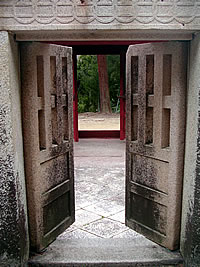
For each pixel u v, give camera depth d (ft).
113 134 24.90
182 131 6.79
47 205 7.48
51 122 7.45
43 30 5.85
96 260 6.81
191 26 5.83
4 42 5.71
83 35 6.33
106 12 5.80
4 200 6.17
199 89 5.96
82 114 44.73
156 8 5.80
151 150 7.45
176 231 7.15
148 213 7.86
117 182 12.95
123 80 22.88
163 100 7.02
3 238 6.30
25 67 6.56
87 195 11.37
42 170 7.18
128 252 7.18
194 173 6.25
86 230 8.50
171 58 6.75
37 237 7.07
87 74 49.26
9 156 6.02
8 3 5.73
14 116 6.10
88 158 17.63
